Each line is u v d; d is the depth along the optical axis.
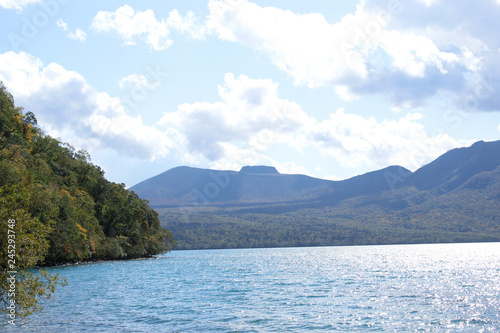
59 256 96.06
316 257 166.50
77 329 32.09
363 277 72.69
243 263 127.69
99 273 82.38
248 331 31.47
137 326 33.19
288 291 53.78
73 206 107.25
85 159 155.62
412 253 189.75
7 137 112.75
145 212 162.12
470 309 39.38
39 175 109.25
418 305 41.84
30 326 33.06
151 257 165.88
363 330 31.53
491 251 198.12
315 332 31.08
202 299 47.22
